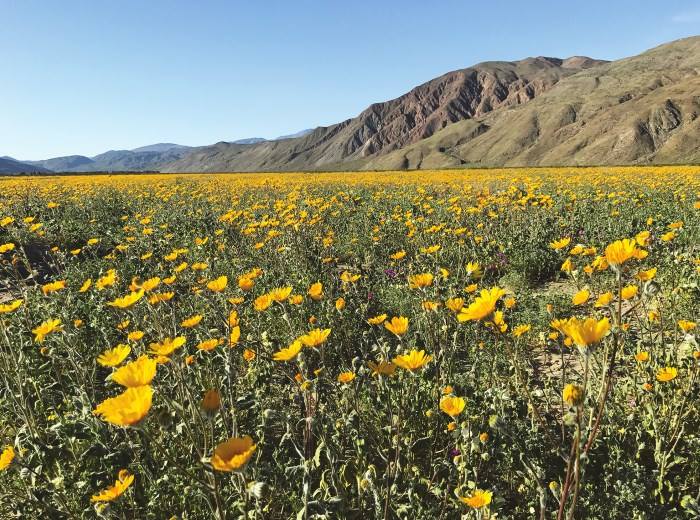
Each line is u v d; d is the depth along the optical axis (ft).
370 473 8.32
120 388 14.48
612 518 8.77
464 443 8.97
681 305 16.52
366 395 12.84
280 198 59.72
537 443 10.20
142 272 27.45
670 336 14.82
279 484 9.31
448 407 8.81
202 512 9.05
